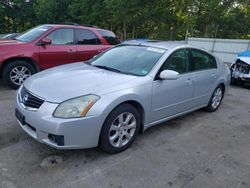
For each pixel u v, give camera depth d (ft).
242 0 72.54
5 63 19.15
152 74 11.91
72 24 23.07
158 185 9.09
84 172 9.51
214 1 71.41
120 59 13.42
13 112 14.76
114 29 99.96
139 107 11.47
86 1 96.43
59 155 10.49
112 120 10.22
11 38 22.04
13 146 10.96
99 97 9.84
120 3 79.30
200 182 9.43
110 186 8.85
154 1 80.33
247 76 25.26
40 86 10.40
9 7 120.16
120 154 10.94
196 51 15.02
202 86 15.28
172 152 11.45
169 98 12.85
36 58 20.01
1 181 8.71
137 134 11.71
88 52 22.81
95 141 9.95
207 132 14.02
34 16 126.00
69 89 9.96
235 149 12.25
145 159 10.68
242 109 18.88
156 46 13.69
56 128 9.12
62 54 21.26
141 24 87.92
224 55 47.09
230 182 9.57
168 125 14.56
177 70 13.38
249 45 43.55
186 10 77.20
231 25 77.15
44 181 8.86
